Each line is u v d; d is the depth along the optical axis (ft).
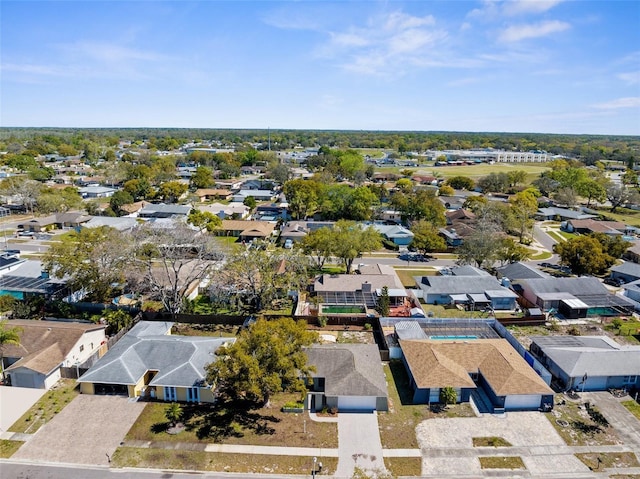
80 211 392.68
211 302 210.38
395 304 211.61
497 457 114.62
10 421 125.80
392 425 126.72
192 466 110.63
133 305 200.03
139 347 151.02
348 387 133.80
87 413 129.70
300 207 387.34
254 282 199.52
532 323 193.36
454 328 182.50
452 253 307.99
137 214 392.68
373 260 289.53
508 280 234.79
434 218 353.92
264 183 565.94
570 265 261.85
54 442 117.80
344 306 202.39
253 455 114.42
